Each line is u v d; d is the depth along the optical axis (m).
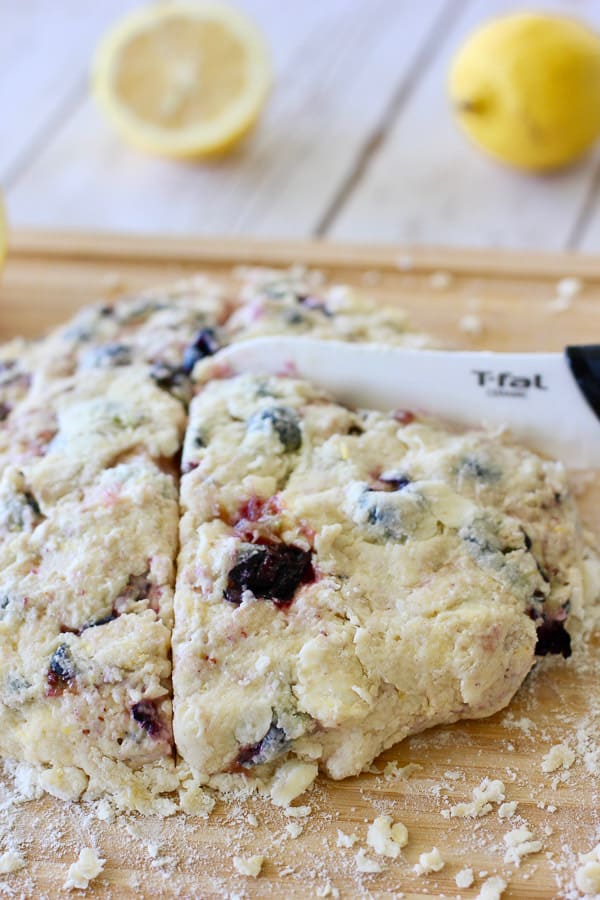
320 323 0.50
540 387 0.47
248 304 0.51
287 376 0.48
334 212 0.62
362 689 0.43
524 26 0.59
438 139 0.64
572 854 0.43
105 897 0.42
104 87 0.63
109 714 0.43
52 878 0.43
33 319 0.56
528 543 0.45
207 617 0.43
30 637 0.44
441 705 0.44
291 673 0.43
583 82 0.58
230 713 0.43
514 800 0.43
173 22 0.63
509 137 0.60
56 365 0.50
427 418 0.48
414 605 0.44
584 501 0.49
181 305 0.52
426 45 0.68
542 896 0.42
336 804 0.43
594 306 0.54
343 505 0.45
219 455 0.46
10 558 0.45
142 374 0.49
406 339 0.50
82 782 0.44
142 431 0.47
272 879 0.42
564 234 0.60
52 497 0.46
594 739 0.44
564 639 0.45
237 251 0.57
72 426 0.47
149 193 0.63
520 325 0.54
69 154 0.65
